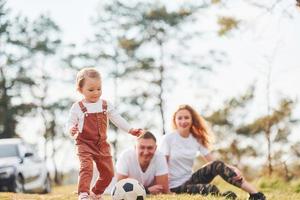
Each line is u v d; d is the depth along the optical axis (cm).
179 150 1000
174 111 1020
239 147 2639
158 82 3919
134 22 3969
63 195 1009
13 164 1778
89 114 725
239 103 2759
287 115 2480
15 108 3925
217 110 2797
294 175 1938
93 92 725
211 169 910
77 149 723
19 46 3994
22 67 3981
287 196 957
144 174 960
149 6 3981
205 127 1021
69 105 3981
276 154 2364
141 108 3897
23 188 1795
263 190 1362
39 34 4038
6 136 3984
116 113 746
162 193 955
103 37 4009
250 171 2506
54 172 3969
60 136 3972
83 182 703
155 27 3947
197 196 870
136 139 959
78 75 736
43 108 3972
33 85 3959
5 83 3962
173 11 3922
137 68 3916
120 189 811
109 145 740
